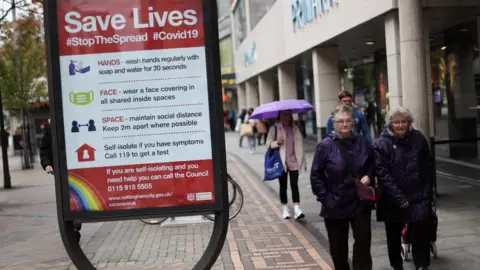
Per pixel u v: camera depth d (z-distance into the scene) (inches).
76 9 179.0
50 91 179.2
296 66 941.8
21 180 688.4
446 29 512.1
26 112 945.5
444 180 398.9
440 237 259.1
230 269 235.0
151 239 303.0
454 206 322.3
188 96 180.9
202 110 181.2
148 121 181.3
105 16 179.2
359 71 930.1
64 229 181.0
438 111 587.2
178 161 181.6
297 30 722.2
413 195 195.2
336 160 185.0
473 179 385.1
